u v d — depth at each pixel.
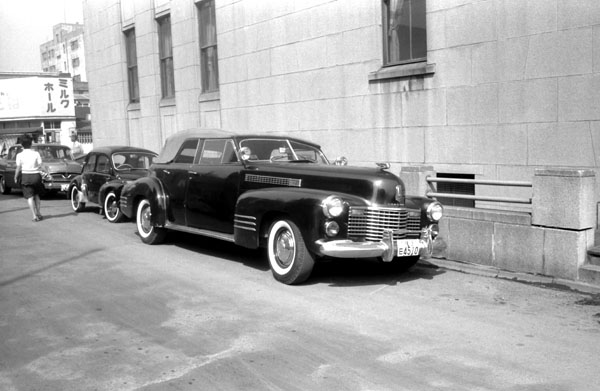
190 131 9.57
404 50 11.35
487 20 9.55
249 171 8.01
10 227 12.06
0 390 4.12
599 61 8.25
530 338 5.15
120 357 4.74
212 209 8.57
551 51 8.77
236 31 15.28
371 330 5.38
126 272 7.84
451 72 10.18
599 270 6.68
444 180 8.27
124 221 12.83
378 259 7.98
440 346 4.95
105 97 23.30
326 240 6.66
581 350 4.85
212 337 5.20
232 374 4.37
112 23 22.03
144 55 20.08
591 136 8.41
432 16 10.39
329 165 7.84
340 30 12.24
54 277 7.55
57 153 18.86
